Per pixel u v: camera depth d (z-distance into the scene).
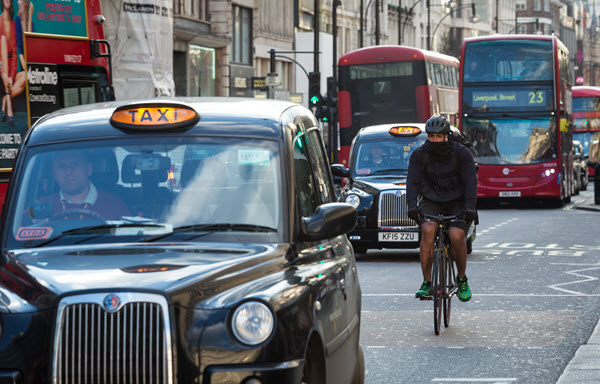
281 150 12.91
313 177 13.83
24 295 10.84
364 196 40.09
